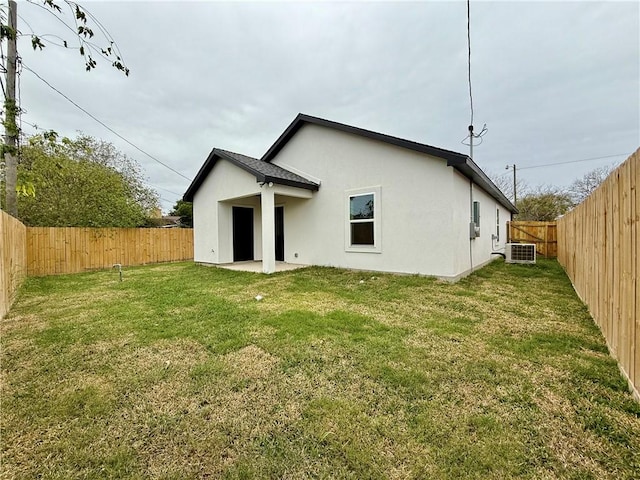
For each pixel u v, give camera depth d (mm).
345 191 8539
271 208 8094
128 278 8305
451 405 2262
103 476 1678
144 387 2588
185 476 1669
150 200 20203
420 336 3639
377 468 1696
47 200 11008
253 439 1944
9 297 5367
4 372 2875
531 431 1978
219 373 2803
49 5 3014
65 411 2250
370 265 8062
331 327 3961
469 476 1631
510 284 6723
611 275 3215
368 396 2400
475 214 8875
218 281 7367
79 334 3871
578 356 3076
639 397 2264
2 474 1681
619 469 1673
